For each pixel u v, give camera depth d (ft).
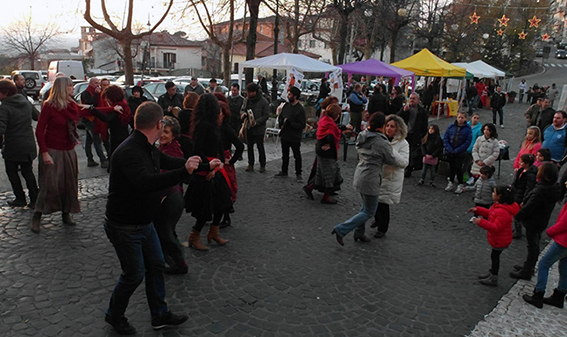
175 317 11.22
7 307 11.78
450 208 24.30
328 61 182.29
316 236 18.62
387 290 14.21
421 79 131.44
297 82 42.52
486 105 86.89
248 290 13.52
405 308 13.14
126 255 10.02
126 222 9.87
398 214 22.68
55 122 16.52
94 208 20.12
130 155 9.50
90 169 27.58
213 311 12.18
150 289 10.88
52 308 11.84
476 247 18.72
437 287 14.71
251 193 24.25
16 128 18.53
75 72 88.02
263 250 16.69
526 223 15.58
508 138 51.31
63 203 17.38
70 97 16.92
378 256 16.97
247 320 11.84
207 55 189.78
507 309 13.56
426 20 102.37
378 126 16.66
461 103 80.64
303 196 24.36
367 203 17.06
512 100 105.60
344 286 14.25
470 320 12.75
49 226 17.69
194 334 11.03
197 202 15.40
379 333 11.69
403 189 27.81
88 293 12.72
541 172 15.05
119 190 9.70
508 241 14.61
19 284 13.03
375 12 83.61
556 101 97.40
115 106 20.84
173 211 13.21
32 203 19.51
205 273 14.47
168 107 27.37
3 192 22.00
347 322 12.11
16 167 19.25
